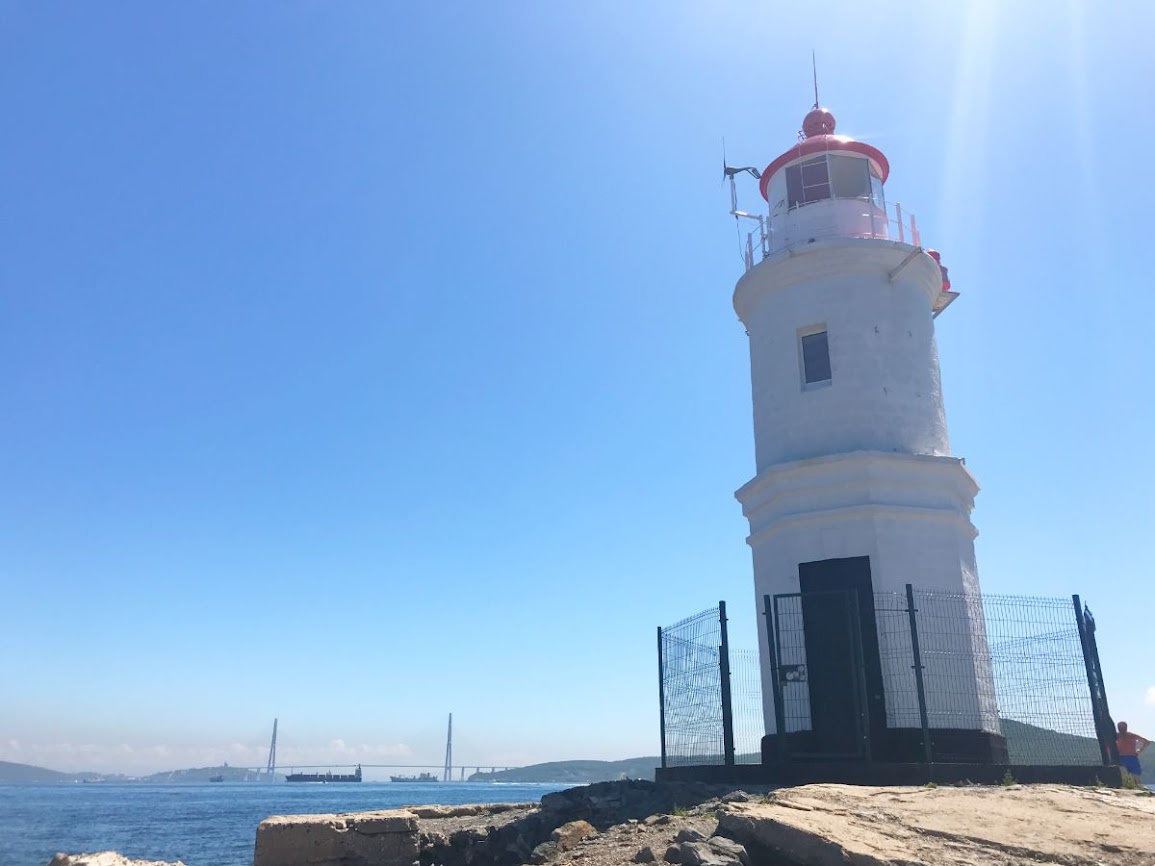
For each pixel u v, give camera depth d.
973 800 11.78
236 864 41.50
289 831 13.80
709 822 12.08
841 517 19.27
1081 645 16.55
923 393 20.81
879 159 23.06
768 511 20.59
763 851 10.53
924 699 16.25
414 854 14.37
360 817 14.34
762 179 24.16
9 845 53.88
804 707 18.55
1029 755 16.47
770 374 21.58
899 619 18.45
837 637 18.61
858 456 19.30
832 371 20.66
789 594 17.61
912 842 9.97
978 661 18.53
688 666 18.39
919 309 21.61
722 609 17.20
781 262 21.45
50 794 168.12
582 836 13.56
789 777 15.90
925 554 19.09
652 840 11.77
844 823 10.50
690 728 18.08
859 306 20.89
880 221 22.33
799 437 20.62
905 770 15.39
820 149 22.59
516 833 15.83
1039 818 10.76
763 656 19.94
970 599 18.97
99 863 13.64
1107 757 16.11
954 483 19.83
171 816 86.00
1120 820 10.73
